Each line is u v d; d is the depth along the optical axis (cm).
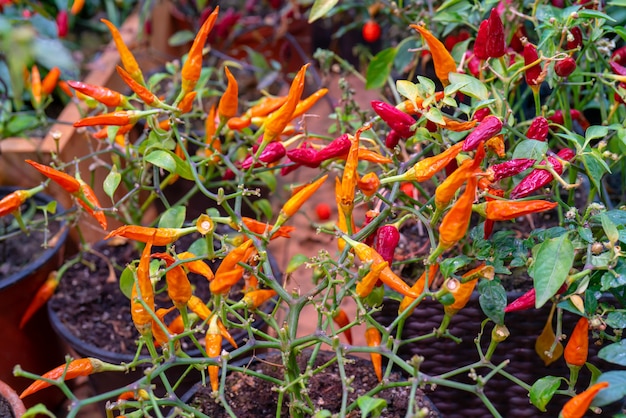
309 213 140
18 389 108
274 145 86
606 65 92
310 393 86
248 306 81
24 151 117
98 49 158
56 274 107
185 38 144
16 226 114
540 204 74
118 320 104
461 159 82
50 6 154
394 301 92
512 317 91
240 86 148
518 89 105
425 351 94
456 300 74
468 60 94
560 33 85
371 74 107
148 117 89
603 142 82
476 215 106
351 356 89
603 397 71
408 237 102
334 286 80
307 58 157
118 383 99
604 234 83
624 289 82
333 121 150
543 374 93
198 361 74
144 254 72
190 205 128
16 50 102
